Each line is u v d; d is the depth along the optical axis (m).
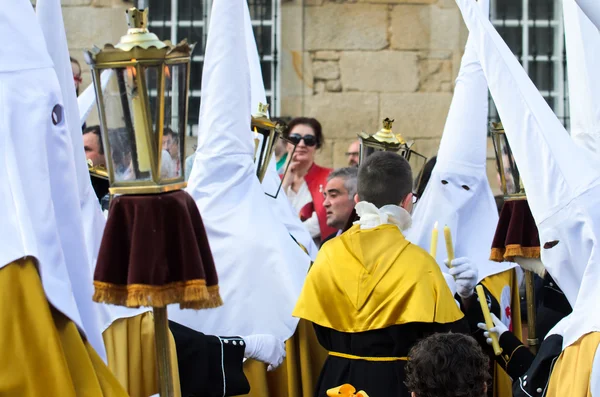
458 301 6.77
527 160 5.42
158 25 15.26
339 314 5.88
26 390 3.96
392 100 15.16
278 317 6.48
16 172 4.07
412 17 15.16
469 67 7.76
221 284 6.52
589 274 5.05
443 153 7.72
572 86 6.46
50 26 5.07
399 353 5.73
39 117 4.21
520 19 15.62
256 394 6.65
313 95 15.18
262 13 15.18
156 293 4.20
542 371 5.26
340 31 15.16
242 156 6.79
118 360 5.50
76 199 4.39
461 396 4.79
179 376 5.84
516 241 6.49
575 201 5.20
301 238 8.16
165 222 4.25
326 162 15.18
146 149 4.25
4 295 3.97
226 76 6.75
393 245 5.88
